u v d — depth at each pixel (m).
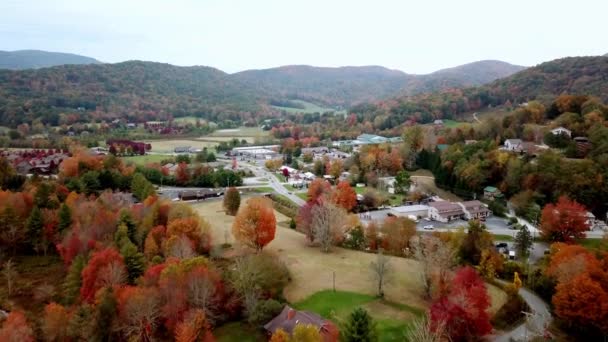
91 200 136.75
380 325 70.88
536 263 102.06
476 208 143.50
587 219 118.69
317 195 161.00
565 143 165.62
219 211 150.12
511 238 121.56
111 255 85.50
